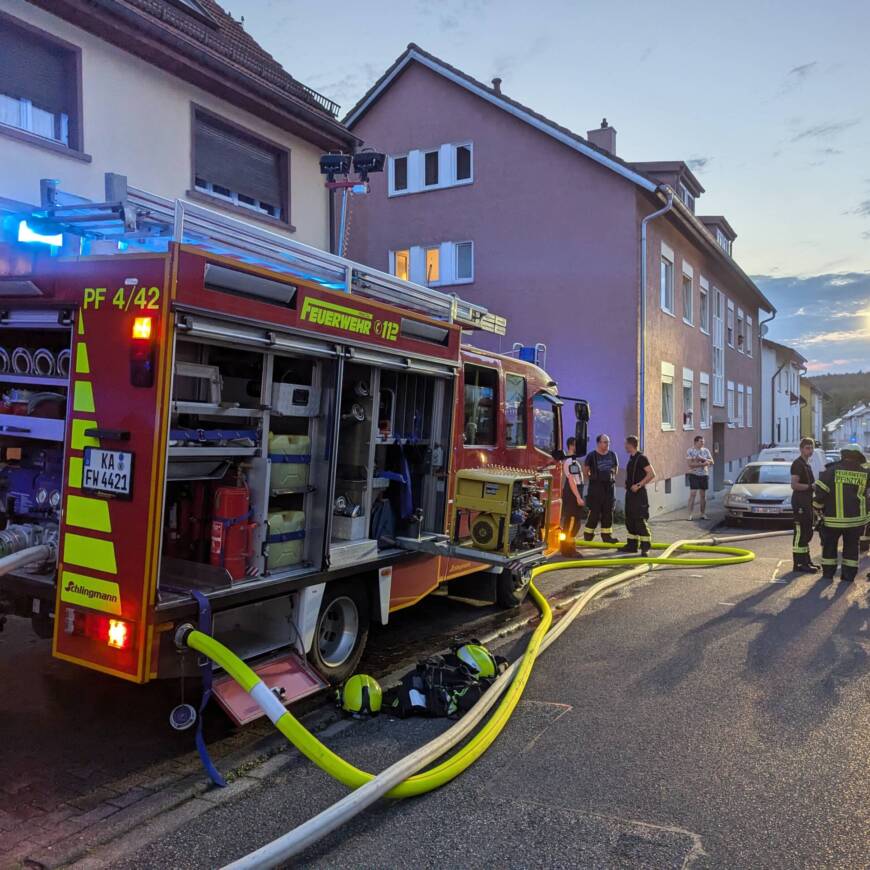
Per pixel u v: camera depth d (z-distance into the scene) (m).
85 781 3.96
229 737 4.58
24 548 4.43
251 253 4.48
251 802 3.75
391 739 4.52
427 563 6.33
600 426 16.61
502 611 7.92
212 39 10.60
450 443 6.32
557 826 3.47
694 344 21.73
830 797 3.74
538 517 6.75
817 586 9.06
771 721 4.73
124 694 5.23
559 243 17.02
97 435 3.96
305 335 4.62
